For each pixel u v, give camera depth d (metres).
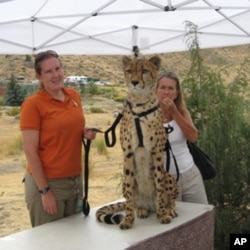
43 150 3.61
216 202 5.70
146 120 3.19
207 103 5.51
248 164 5.73
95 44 6.95
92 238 3.19
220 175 5.57
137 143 3.21
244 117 5.76
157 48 7.25
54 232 3.35
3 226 7.92
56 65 3.58
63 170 3.64
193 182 4.18
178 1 5.24
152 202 3.54
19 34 6.10
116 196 9.43
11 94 34.75
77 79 46.22
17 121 24.12
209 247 3.88
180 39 6.96
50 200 3.58
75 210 3.84
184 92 5.66
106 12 5.27
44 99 3.58
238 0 5.53
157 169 3.28
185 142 4.15
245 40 7.25
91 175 11.56
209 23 6.47
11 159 14.78
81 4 5.46
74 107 3.72
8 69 55.34
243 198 5.78
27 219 8.30
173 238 3.36
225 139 5.56
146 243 3.14
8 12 5.38
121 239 3.14
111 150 15.30
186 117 4.14
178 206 3.93
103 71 59.34
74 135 3.65
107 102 34.31
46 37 6.31
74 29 6.30
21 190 10.53
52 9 5.50
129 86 3.18
